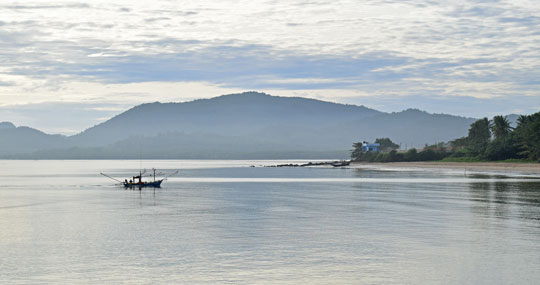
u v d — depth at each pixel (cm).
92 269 3959
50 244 4866
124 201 8888
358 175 17962
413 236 5103
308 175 18638
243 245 4747
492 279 3625
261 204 8088
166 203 8438
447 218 6266
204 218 6512
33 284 3606
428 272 3800
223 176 18750
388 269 3888
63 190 11850
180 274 3803
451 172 19338
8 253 4494
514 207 7281
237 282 3600
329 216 6575
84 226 5922
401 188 11119
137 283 3603
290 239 5016
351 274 3766
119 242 4931
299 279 3656
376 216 6519
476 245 4653
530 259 4138
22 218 6656
